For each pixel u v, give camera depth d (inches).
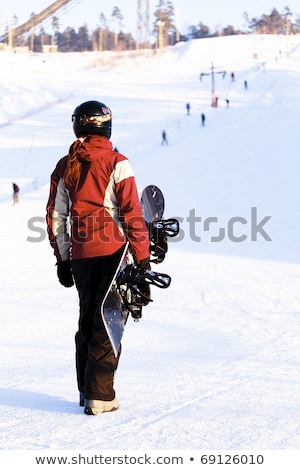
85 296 394.9
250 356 533.0
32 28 4909.0
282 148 2891.2
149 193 422.6
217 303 824.9
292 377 458.3
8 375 491.2
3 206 2368.4
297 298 843.4
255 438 332.2
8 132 4793.3
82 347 399.5
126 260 394.6
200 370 486.0
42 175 3265.3
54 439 335.0
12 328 711.7
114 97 6820.9
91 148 391.5
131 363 516.1
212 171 2571.4
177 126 4517.7
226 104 5639.8
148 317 738.8
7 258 1357.0
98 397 378.9
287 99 4896.7
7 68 7829.7
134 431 346.0
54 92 7180.1
